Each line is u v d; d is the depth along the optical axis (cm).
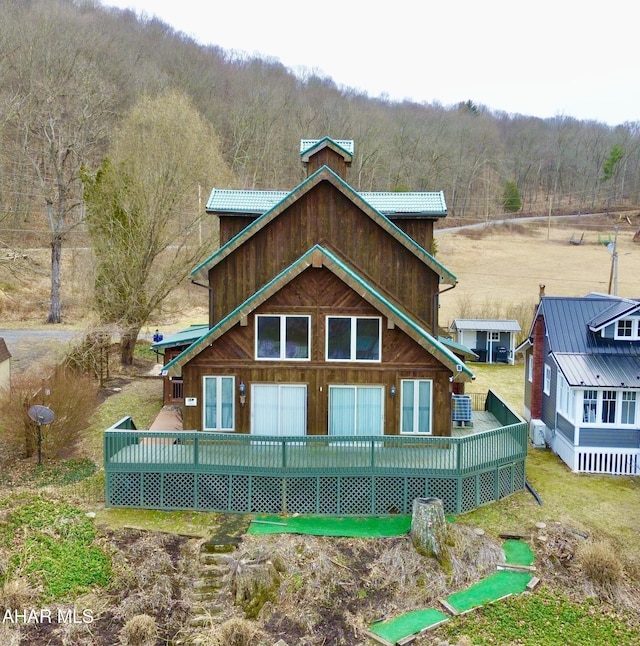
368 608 1439
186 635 1345
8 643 1283
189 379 1939
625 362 2184
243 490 1784
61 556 1541
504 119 14725
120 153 3656
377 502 1791
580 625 1416
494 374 3753
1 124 4866
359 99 11906
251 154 7831
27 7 6600
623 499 1934
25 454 2098
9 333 3981
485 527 1738
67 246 5706
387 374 1933
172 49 8994
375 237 2089
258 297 1881
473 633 1370
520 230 9725
